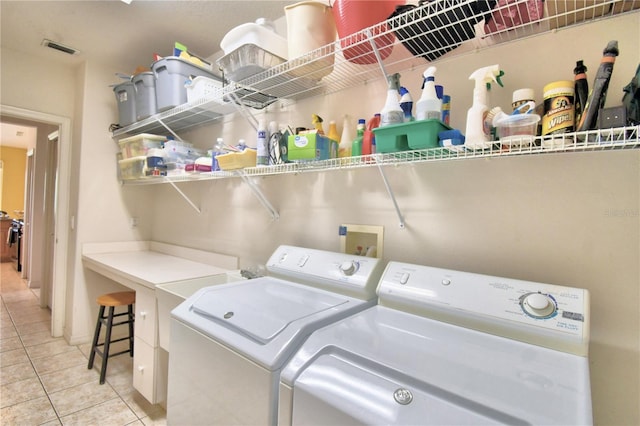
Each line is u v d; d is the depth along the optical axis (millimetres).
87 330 2816
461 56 1271
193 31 2221
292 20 1364
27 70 2633
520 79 1141
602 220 988
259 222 2059
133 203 3053
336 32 1397
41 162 4488
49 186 3660
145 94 2357
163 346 1679
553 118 884
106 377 2264
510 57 1162
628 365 940
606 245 980
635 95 793
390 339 873
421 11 996
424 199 1350
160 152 2309
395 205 1371
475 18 1022
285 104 1922
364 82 1576
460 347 831
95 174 2822
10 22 2166
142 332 1861
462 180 1253
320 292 1297
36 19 2129
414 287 1095
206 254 2428
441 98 1136
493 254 1178
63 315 2926
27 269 5000
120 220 2977
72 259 2818
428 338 883
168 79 2098
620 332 954
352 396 685
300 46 1339
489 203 1190
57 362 2445
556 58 1076
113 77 2891
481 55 1225
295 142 1372
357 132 1466
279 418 799
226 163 1745
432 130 995
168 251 2871
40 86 2699
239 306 1116
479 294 976
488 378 686
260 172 1701
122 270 2135
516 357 781
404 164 1358
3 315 3412
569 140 869
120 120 2658
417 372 702
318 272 1362
